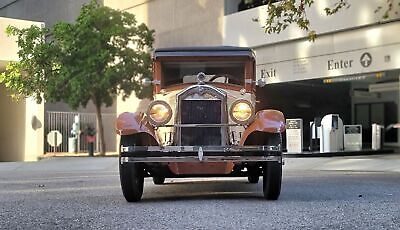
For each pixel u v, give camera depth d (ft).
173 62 29.96
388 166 52.60
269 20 42.42
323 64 67.56
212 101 26.18
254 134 26.13
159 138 26.13
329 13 48.24
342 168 52.49
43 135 81.71
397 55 60.08
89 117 93.30
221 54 29.76
